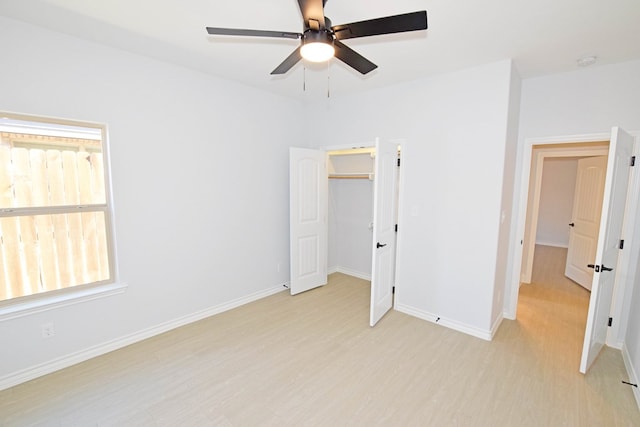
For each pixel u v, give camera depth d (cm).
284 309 351
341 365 244
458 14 194
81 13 197
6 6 189
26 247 230
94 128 250
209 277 329
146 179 275
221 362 247
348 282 451
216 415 192
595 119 273
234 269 352
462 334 295
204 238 321
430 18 199
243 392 212
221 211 334
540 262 584
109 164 255
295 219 391
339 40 173
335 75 309
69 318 239
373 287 304
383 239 319
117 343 265
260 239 378
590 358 236
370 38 226
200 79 305
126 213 265
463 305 300
